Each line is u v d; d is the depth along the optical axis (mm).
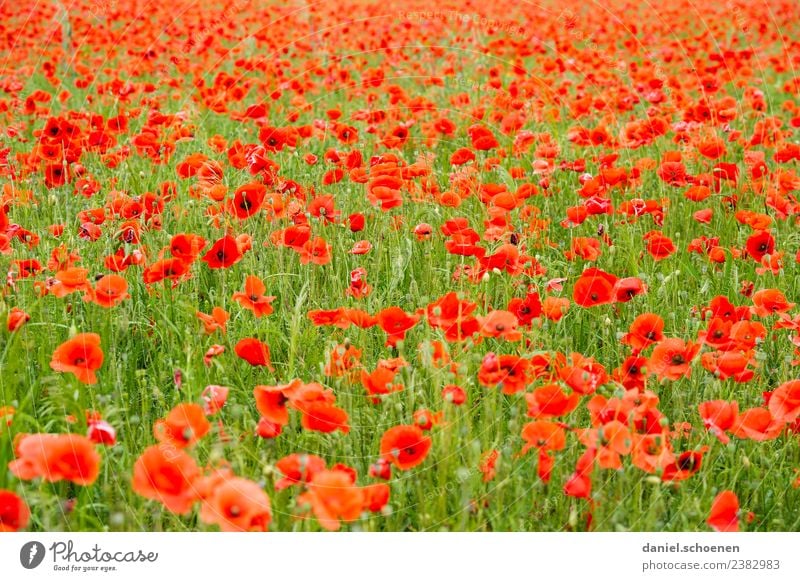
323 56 10562
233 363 3109
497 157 5504
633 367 2705
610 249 4031
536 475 2547
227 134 6965
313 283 3779
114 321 3260
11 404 2607
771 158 6566
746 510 2688
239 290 3770
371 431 2807
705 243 4238
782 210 4344
